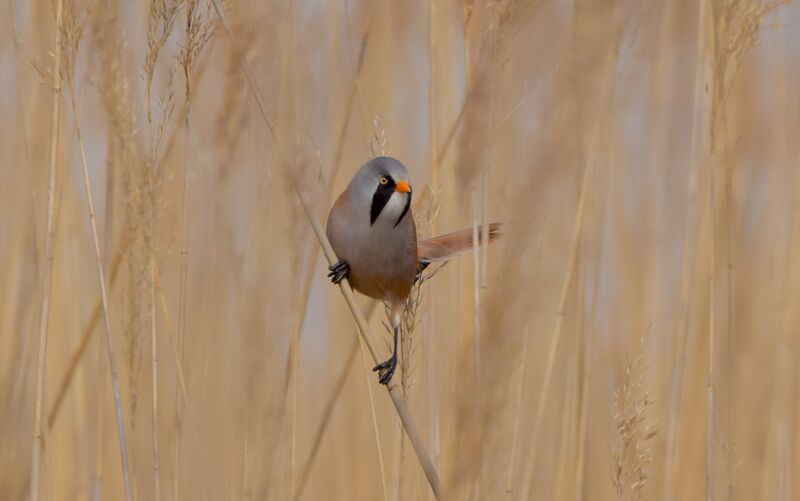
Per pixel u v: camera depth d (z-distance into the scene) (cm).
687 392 990
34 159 914
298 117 830
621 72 874
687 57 1089
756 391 1036
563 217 842
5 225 888
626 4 787
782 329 1027
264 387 703
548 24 706
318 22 905
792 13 1067
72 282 899
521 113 866
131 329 688
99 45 668
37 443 690
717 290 1048
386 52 1015
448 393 787
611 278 1028
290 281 717
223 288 810
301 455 978
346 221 744
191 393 816
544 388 748
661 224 1062
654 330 1013
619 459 657
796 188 1078
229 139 751
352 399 980
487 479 502
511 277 498
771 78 1118
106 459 867
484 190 698
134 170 683
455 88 968
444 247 786
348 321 1006
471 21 752
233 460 806
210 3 702
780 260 1070
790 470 962
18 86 847
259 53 720
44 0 873
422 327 816
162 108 695
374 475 955
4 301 859
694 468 966
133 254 686
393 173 737
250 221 784
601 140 855
